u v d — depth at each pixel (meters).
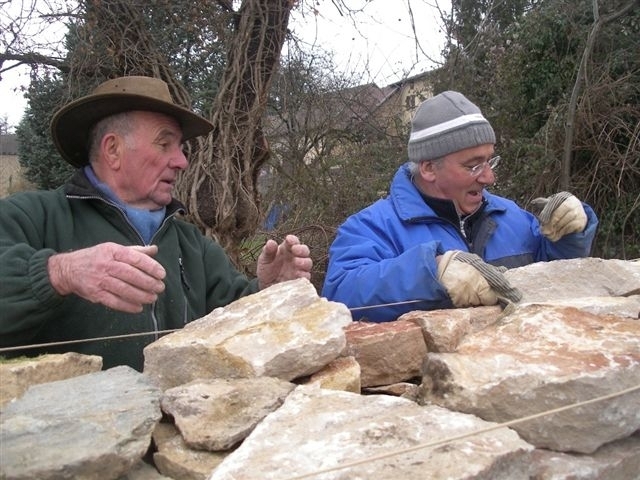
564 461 1.09
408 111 6.93
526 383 1.12
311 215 6.16
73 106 2.10
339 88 6.53
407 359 1.36
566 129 5.23
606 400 1.12
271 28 4.70
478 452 0.93
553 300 1.65
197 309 2.26
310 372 1.24
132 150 2.14
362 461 0.88
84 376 1.17
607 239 5.52
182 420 1.07
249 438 0.99
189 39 4.88
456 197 2.17
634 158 5.38
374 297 1.80
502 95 6.37
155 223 2.20
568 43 5.89
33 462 0.88
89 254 1.47
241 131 4.57
